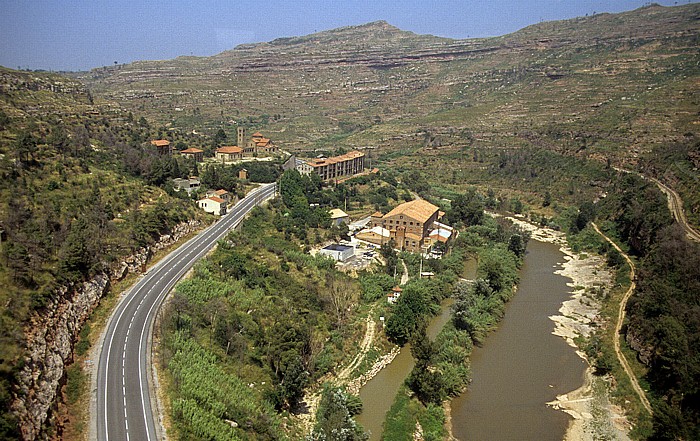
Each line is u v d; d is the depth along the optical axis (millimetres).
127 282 106875
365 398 91875
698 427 79438
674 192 185000
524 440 82250
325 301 116188
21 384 60938
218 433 66688
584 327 122000
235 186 189125
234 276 115875
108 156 156250
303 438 76250
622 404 91625
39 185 115375
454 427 85062
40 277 82000
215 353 87438
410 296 117562
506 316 128625
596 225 196875
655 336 99062
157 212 128000
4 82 189250
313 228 163125
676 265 117562
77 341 83125
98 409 68875
